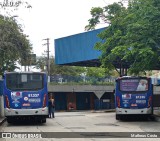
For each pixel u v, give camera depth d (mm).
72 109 57281
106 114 37906
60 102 57281
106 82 60500
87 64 42281
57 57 40844
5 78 22859
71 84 57688
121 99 26391
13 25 25281
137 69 24438
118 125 22672
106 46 29031
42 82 22984
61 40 40312
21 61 27734
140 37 22594
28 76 22922
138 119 28203
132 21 24188
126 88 26422
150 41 21688
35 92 22781
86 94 59031
